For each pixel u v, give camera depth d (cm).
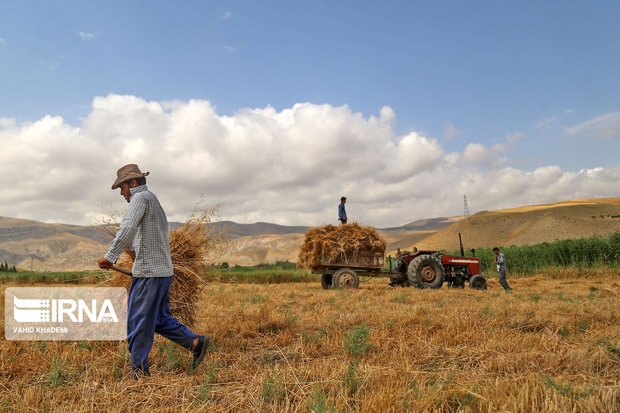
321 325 597
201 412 281
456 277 1440
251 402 301
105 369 384
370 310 726
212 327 569
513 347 436
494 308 691
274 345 491
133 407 293
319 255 1357
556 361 367
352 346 426
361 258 1373
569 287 1331
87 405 294
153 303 370
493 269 2138
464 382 326
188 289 520
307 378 347
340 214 1403
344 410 274
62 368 373
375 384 319
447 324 570
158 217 382
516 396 283
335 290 1216
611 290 1136
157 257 375
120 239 357
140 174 395
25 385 346
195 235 532
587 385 300
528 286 1481
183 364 399
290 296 1066
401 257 1497
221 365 404
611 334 465
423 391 292
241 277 2327
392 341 484
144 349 366
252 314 663
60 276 2659
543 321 575
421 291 1162
